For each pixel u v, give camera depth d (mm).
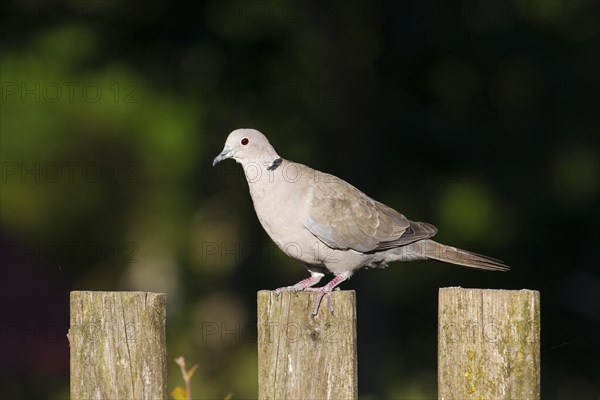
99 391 5047
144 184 15945
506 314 4785
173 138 15125
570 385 14867
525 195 15203
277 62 14875
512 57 14867
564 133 15180
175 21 14461
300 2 14234
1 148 15273
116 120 15109
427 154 14992
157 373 5012
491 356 4797
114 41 14875
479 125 15000
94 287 16828
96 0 14531
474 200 15156
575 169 15250
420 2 14320
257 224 15828
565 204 15219
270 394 5047
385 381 14523
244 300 15922
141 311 5027
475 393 4820
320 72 14859
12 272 14781
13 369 13984
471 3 14336
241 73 14906
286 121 15055
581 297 15125
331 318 4988
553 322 15086
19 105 15000
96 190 15883
